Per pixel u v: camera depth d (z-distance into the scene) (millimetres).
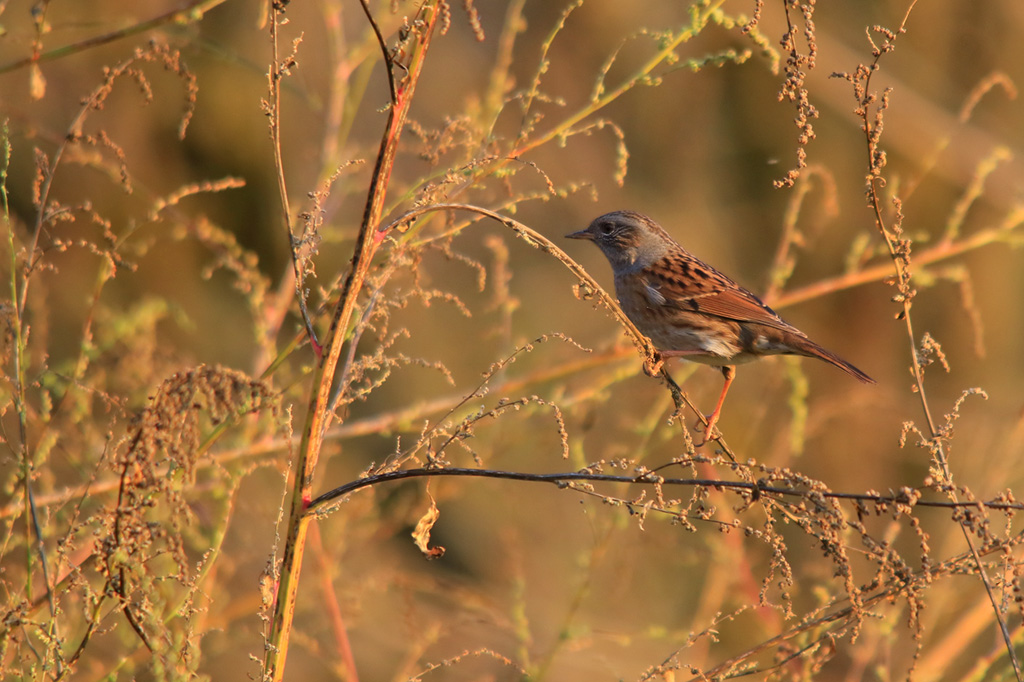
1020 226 17516
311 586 9180
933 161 10031
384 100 17703
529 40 18766
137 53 6156
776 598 10016
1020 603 5133
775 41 17797
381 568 10500
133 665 6535
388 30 10148
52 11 13102
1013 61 18375
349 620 9156
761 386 14289
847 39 18453
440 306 16297
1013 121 18328
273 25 5410
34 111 13172
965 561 5238
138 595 4883
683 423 5555
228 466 9016
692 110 18781
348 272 4973
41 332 7383
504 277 9961
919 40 18359
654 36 6922
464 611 10359
